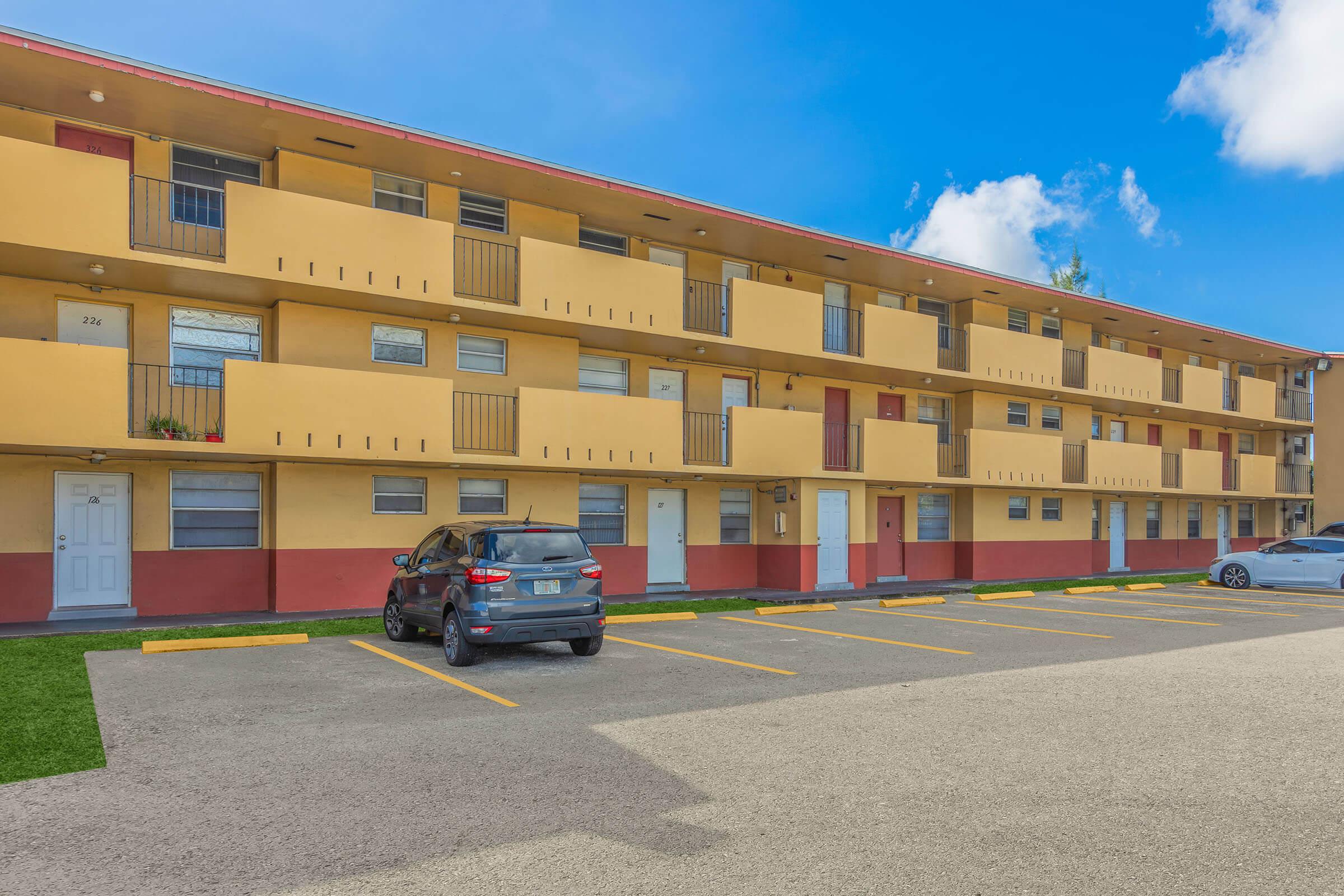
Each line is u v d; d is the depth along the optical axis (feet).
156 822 17.22
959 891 14.20
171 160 49.34
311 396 48.44
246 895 14.03
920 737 23.72
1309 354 110.93
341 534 52.85
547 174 55.26
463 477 57.72
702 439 68.74
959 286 79.77
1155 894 14.10
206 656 36.81
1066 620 51.49
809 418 69.05
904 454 75.15
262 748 22.47
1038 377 83.87
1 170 40.83
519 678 32.37
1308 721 25.54
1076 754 22.08
